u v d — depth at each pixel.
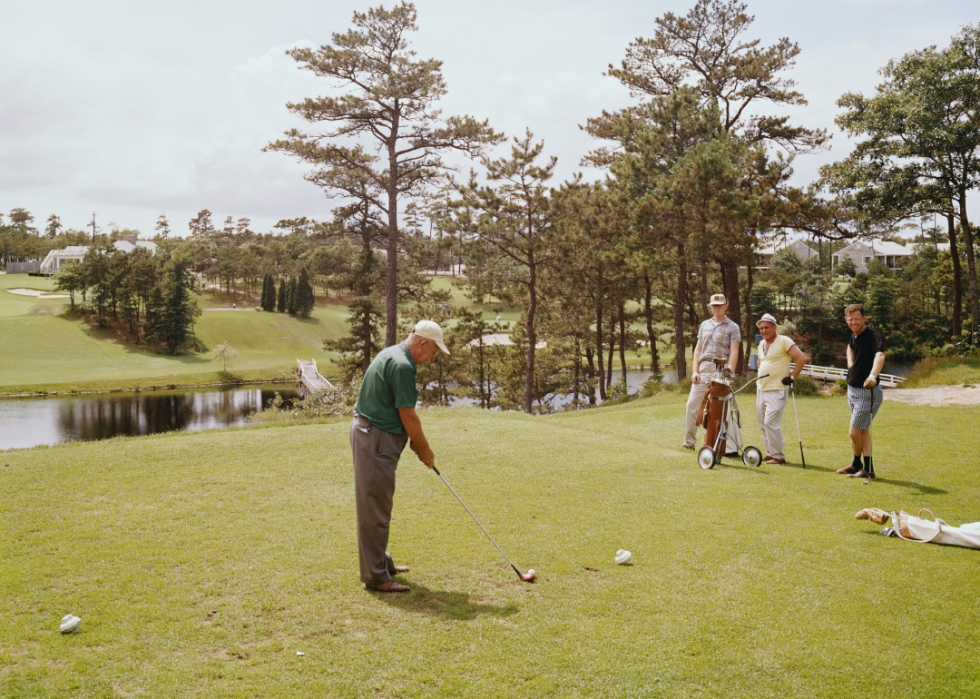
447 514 5.55
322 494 6.13
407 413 3.91
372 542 3.88
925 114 22.34
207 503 5.75
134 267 79.75
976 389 13.20
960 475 6.79
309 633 3.33
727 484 6.69
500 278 31.56
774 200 20.38
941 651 3.22
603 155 29.30
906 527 4.91
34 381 55.03
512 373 38.41
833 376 36.72
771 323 7.80
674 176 20.09
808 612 3.67
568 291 31.84
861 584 4.06
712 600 3.83
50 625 3.32
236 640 3.23
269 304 99.50
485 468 7.46
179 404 47.50
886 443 8.50
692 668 3.05
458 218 28.89
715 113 22.02
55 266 133.75
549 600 3.82
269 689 2.80
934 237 31.39
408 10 26.31
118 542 4.64
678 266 26.64
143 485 6.34
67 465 7.16
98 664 2.95
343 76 27.06
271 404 44.31
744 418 11.36
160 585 3.88
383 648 3.19
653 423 11.57
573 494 6.28
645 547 4.75
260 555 4.44
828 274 96.62
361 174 29.70
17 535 4.76
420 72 26.33
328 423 11.22
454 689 2.84
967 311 58.31
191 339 78.38
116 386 54.91
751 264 20.34
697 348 8.80
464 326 40.97
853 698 2.82
